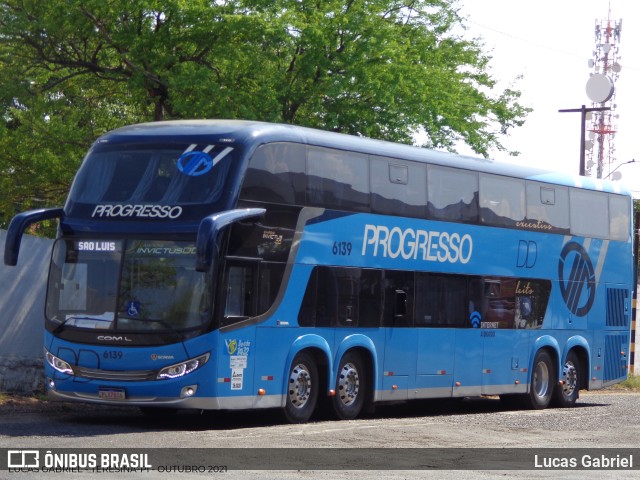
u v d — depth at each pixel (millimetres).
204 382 15688
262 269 16609
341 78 25469
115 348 15914
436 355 20453
